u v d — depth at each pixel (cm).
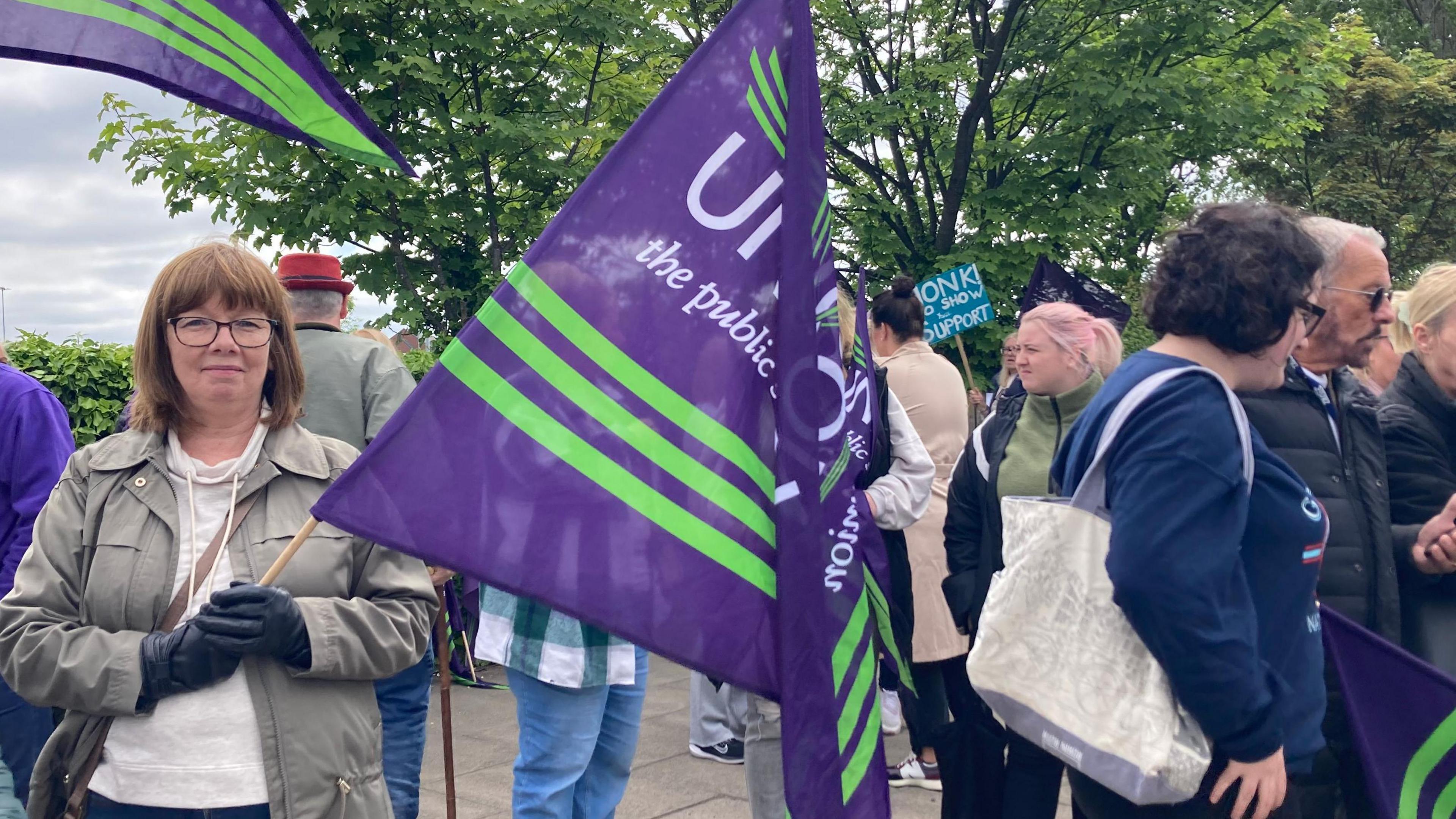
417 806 365
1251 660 189
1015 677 209
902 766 486
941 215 1450
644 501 191
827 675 192
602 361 193
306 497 214
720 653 191
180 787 198
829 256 201
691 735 527
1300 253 204
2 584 317
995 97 1391
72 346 632
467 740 559
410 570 219
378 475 184
